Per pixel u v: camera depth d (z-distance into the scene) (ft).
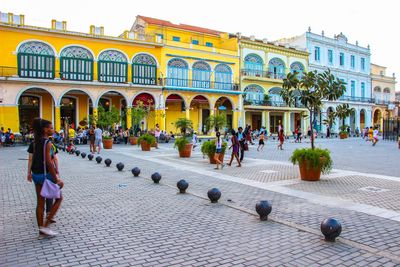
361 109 183.01
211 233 18.63
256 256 15.43
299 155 35.04
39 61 95.71
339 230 17.07
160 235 18.33
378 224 20.18
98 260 15.02
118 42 107.96
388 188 31.14
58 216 21.94
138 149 76.54
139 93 110.83
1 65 91.15
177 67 120.26
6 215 22.21
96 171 41.57
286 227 19.62
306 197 27.55
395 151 71.97
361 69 188.65
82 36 101.19
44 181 17.43
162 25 127.03
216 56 128.77
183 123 63.82
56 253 15.80
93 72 103.76
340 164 49.08
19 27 91.97
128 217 21.77
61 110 105.91
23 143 88.79
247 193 29.17
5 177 37.01
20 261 14.87
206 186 32.40
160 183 33.63
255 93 141.69
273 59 147.43
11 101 91.25
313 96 36.83
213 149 49.29
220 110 137.80
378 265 14.42
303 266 14.37
